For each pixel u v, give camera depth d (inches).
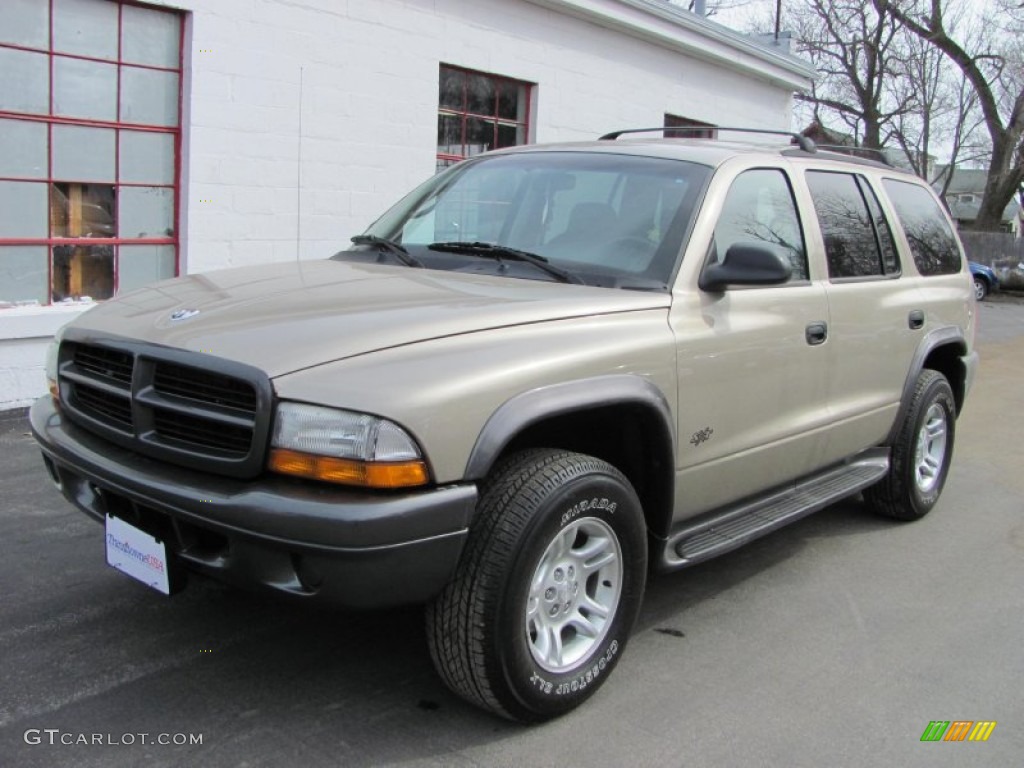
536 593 120.4
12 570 165.6
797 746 123.4
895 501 214.2
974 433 324.8
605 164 165.3
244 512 104.9
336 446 104.3
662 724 126.9
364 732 120.9
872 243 198.4
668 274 143.6
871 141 1382.9
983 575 188.5
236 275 149.0
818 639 155.9
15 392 273.4
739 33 538.0
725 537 154.1
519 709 119.8
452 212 170.1
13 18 264.7
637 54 483.8
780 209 171.0
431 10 369.4
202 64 300.4
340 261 162.9
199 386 113.5
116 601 155.5
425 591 110.1
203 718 122.3
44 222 278.1
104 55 283.7
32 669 132.9
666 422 135.1
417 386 107.7
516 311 123.8
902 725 130.0
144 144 296.7
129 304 137.7
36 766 110.3
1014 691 140.9
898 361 200.7
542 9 421.1
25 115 270.2
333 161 343.0
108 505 125.0
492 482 117.3
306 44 327.9
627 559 131.3
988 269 1045.2
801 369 166.4
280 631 147.3
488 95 410.9
